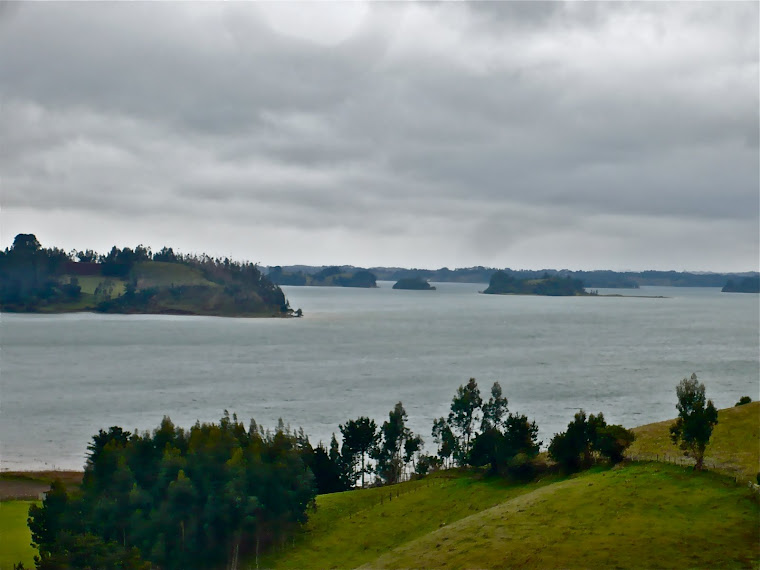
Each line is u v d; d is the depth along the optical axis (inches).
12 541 2701.8
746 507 2101.4
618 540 1987.0
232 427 3284.9
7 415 6250.0
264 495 2770.7
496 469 3206.2
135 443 2967.5
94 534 2475.4
